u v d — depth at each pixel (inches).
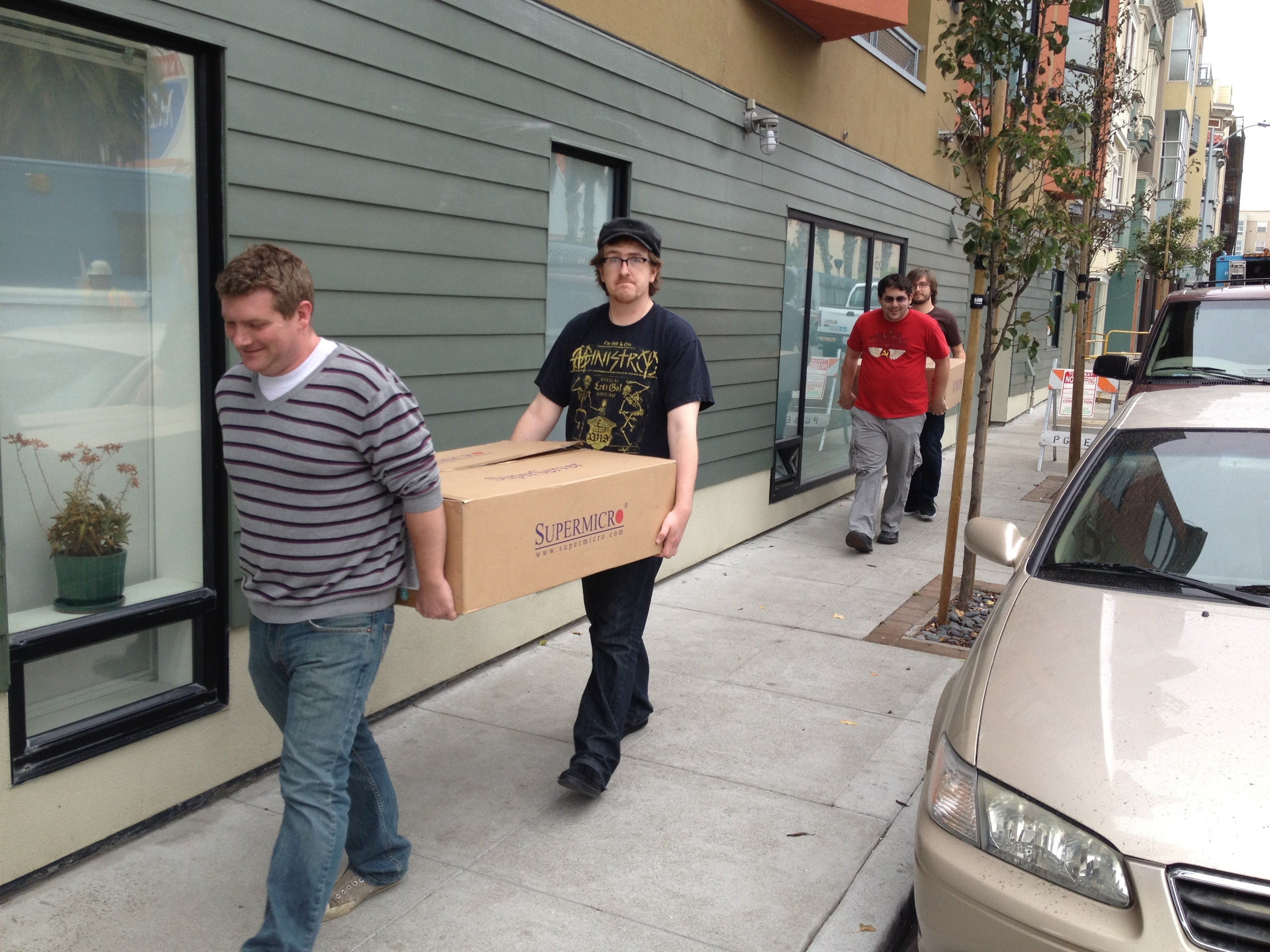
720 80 262.1
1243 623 109.0
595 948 114.6
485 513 106.3
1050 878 86.1
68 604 127.6
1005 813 90.3
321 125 148.6
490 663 200.4
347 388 95.7
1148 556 124.1
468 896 124.0
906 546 310.5
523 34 190.1
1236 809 83.6
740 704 185.2
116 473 131.7
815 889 127.1
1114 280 1299.2
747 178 280.8
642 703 169.5
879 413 291.0
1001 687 103.7
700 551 279.0
